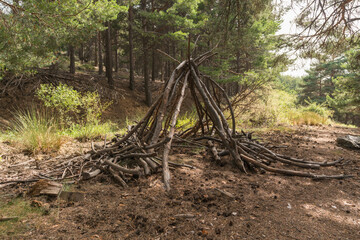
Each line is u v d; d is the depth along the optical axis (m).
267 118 8.95
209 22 12.70
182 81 4.30
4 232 1.96
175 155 4.41
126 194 2.75
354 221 2.34
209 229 2.10
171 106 4.55
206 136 5.02
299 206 2.62
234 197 2.74
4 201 2.51
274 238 2.00
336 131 8.18
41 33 5.67
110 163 3.37
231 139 3.93
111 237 1.95
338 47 6.43
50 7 5.62
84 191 2.82
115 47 22.34
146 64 16.78
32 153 4.32
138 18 18.97
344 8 5.42
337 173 3.80
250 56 17.27
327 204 2.70
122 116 13.81
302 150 5.18
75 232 2.00
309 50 6.62
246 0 6.36
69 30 6.80
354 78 16.50
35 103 10.80
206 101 4.03
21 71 7.86
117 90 16.61
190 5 13.66
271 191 3.01
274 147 5.11
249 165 3.83
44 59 7.11
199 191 2.88
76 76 15.27
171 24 13.98
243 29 11.67
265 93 9.28
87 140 5.80
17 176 3.25
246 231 2.08
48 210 2.33
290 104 10.98
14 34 5.31
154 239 1.94
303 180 3.46
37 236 1.93
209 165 3.95
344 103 18.17
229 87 20.03
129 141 4.34
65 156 4.25
